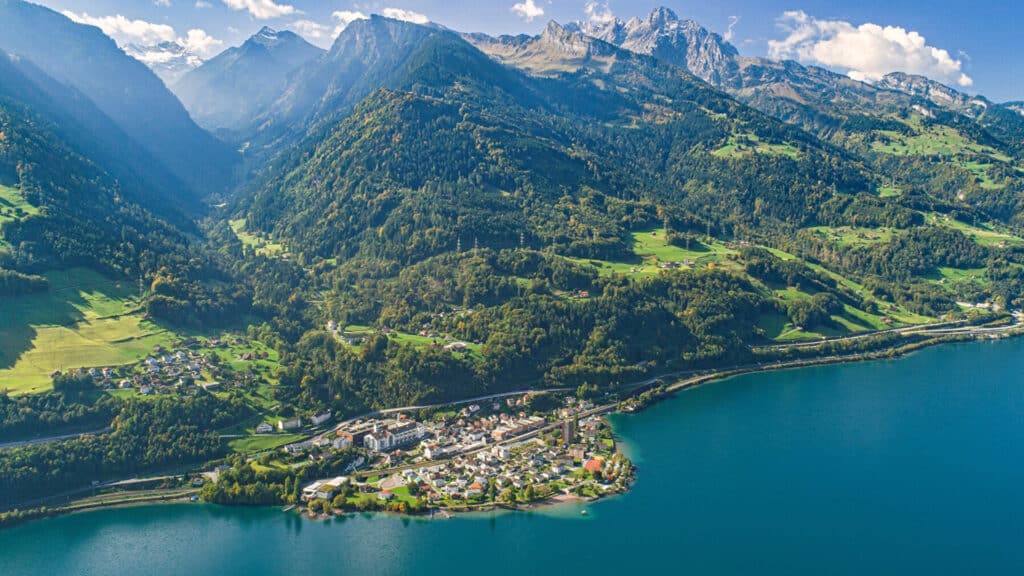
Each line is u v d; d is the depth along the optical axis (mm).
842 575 193750
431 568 198000
